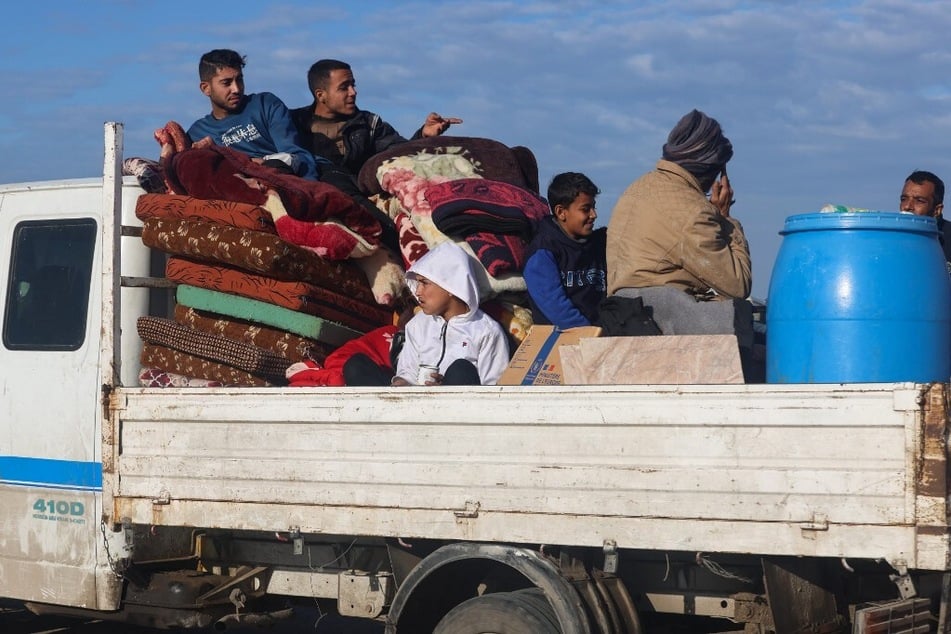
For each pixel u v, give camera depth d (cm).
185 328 924
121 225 934
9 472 986
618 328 832
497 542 740
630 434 689
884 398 627
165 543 936
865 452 632
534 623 723
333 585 879
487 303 929
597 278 941
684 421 674
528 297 943
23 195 1019
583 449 702
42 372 975
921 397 617
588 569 742
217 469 820
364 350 916
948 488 616
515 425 720
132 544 914
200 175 923
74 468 952
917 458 618
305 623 1289
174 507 837
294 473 790
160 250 964
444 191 932
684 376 740
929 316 700
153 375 948
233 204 907
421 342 893
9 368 991
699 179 898
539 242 923
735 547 662
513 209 920
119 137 889
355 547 862
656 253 869
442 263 873
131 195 991
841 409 637
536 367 804
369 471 765
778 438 653
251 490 807
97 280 966
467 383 848
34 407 976
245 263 895
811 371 707
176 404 836
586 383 765
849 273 699
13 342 997
